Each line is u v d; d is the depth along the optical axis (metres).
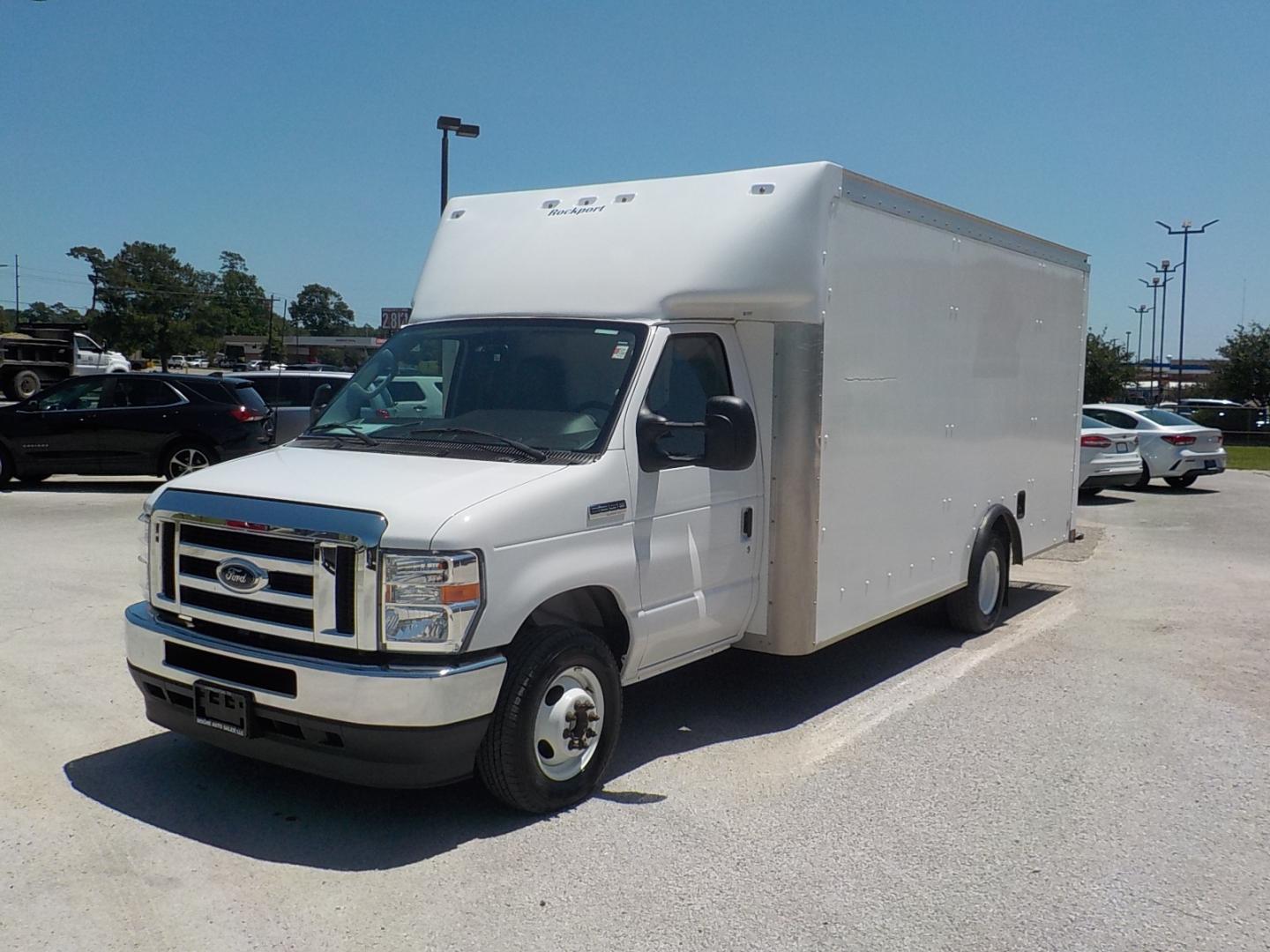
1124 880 4.47
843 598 6.43
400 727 4.41
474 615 4.50
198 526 4.91
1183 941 3.99
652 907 4.17
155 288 102.69
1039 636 8.62
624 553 5.22
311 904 4.15
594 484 5.06
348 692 4.40
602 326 5.63
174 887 4.28
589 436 5.23
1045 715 6.61
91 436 15.86
